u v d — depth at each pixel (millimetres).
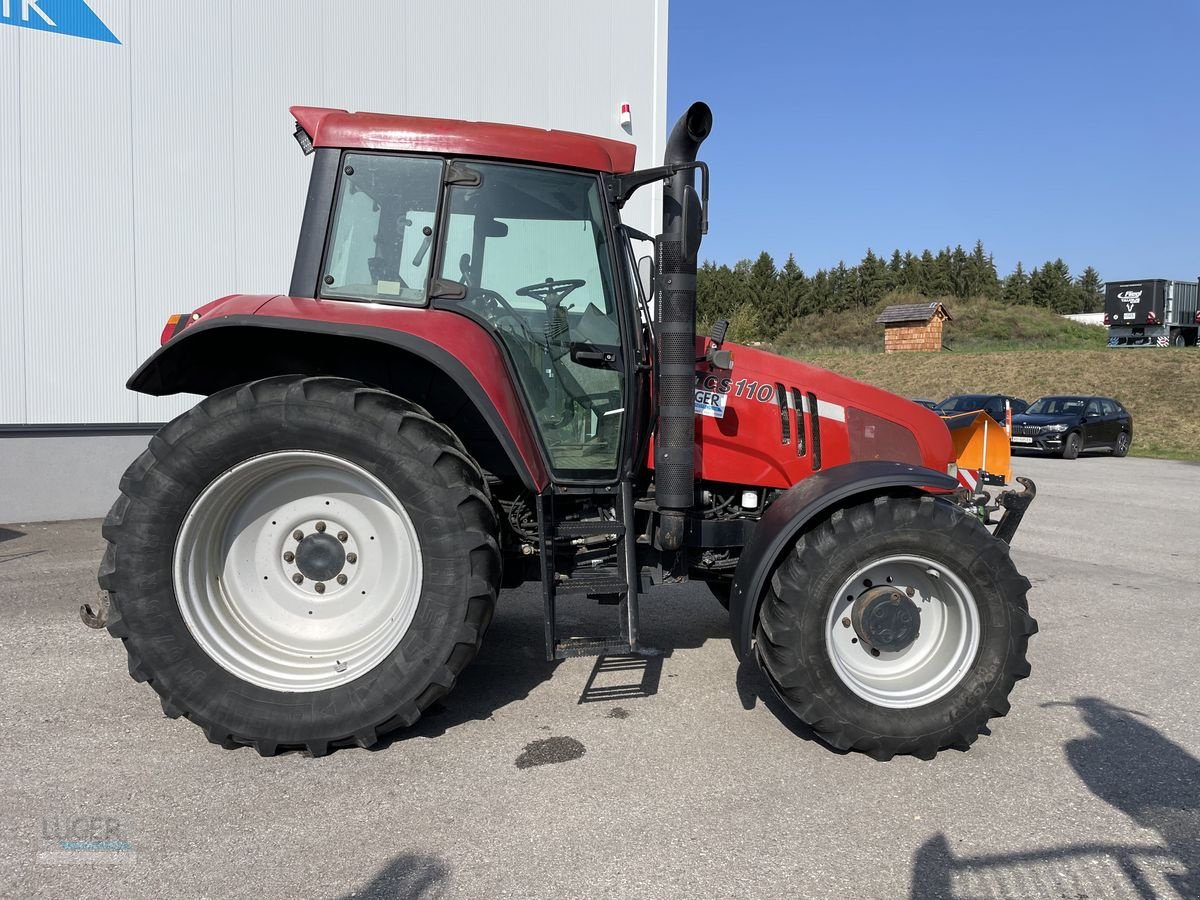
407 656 2863
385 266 3164
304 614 3088
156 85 7141
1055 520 8852
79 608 4637
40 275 6883
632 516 3225
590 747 3035
